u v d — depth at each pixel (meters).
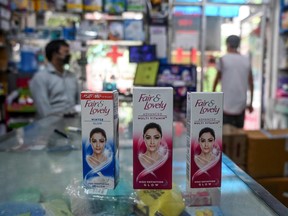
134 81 2.53
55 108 2.75
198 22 4.12
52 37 3.22
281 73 4.27
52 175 0.89
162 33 3.06
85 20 3.30
